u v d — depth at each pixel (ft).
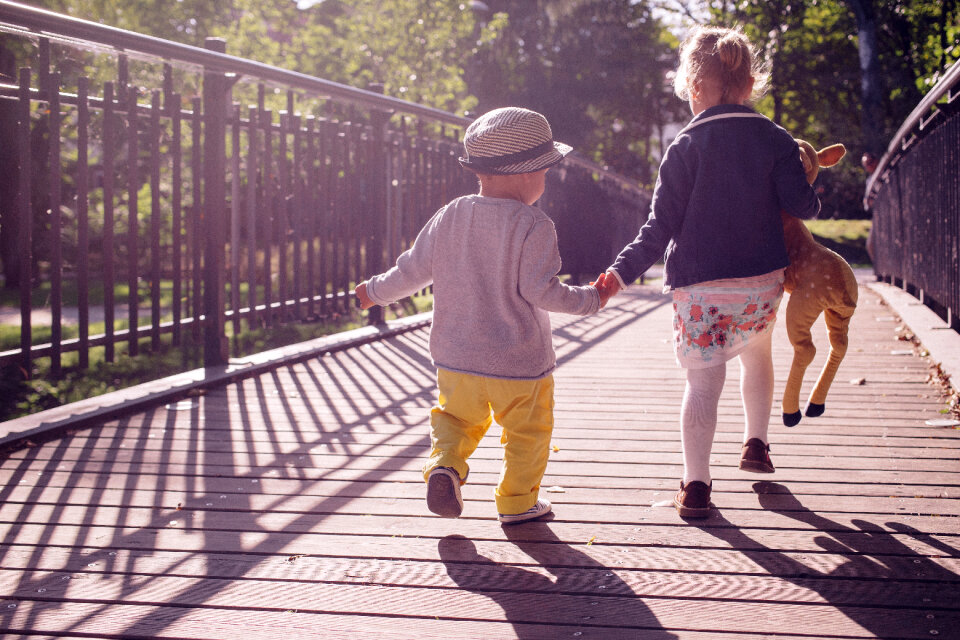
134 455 10.38
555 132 94.07
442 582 6.88
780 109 95.55
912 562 7.22
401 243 22.18
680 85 8.75
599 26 95.40
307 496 8.95
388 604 6.48
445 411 7.80
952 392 13.48
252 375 15.33
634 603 6.51
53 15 11.29
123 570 7.07
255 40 47.88
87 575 6.97
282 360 16.29
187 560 7.29
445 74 56.18
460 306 7.57
